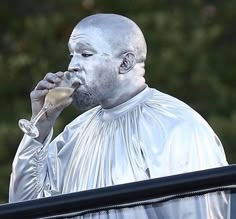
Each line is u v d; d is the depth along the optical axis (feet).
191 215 27.37
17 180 32.86
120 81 32.09
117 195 26.99
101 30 31.91
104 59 31.86
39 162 32.89
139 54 32.22
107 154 31.86
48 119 32.50
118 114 32.22
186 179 26.91
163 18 79.20
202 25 81.35
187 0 82.12
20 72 81.05
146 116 31.86
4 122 77.15
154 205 27.22
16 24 84.02
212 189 26.96
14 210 26.94
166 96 32.40
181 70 78.43
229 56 81.41
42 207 26.96
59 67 80.18
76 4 82.69
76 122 33.17
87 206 27.02
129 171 31.32
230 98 79.05
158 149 31.09
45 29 81.30
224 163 31.04
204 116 78.18
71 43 31.99
